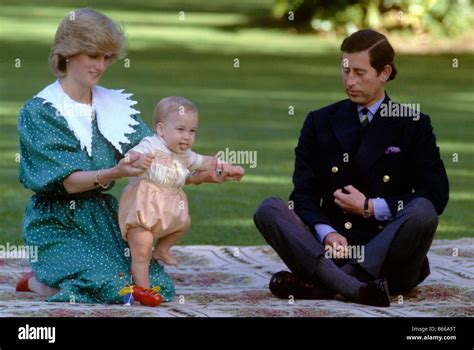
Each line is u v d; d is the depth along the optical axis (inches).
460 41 3767.2
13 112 2265.0
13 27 4077.3
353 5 4001.0
